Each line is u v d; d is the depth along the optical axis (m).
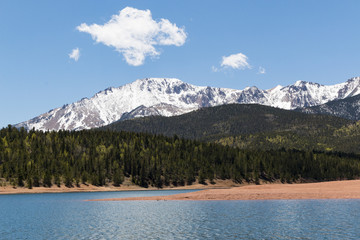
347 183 125.75
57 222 64.56
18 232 54.06
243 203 91.94
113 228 56.19
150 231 52.78
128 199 118.81
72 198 134.75
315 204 83.75
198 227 55.19
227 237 47.09
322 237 45.53
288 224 55.66
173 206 89.69
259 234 48.38
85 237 49.25
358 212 67.81
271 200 98.25
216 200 104.44
